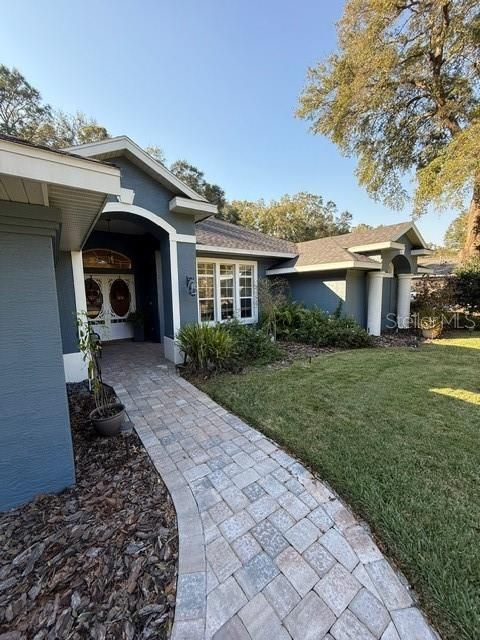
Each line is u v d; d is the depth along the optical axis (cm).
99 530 211
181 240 686
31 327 242
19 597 162
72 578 173
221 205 2645
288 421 383
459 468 276
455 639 143
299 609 159
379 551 193
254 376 582
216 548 197
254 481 268
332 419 386
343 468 279
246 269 1067
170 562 187
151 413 424
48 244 245
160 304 984
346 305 994
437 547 191
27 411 244
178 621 152
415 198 1125
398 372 596
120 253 1034
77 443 341
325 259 1003
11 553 191
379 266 998
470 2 950
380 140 1396
